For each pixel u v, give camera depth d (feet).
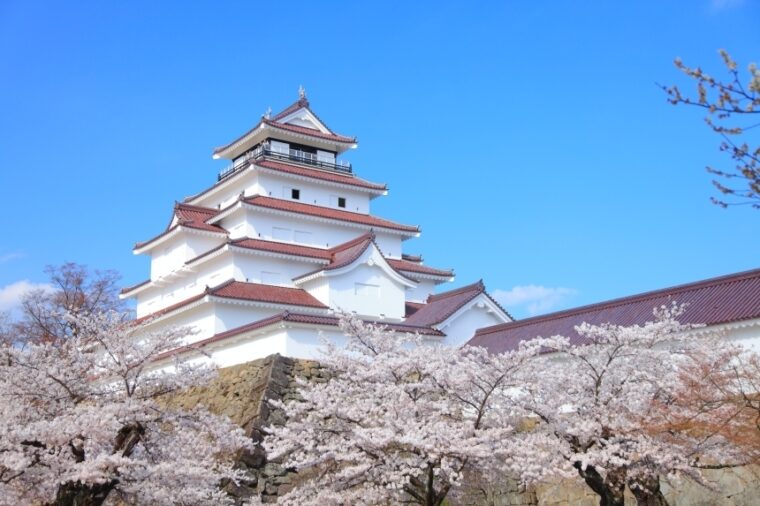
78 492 63.77
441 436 65.67
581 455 66.28
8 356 69.46
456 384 73.41
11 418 64.03
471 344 130.11
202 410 74.59
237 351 124.88
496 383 73.05
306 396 73.46
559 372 74.95
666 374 73.10
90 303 174.70
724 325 88.69
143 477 65.46
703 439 68.49
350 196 184.03
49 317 158.81
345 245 164.25
